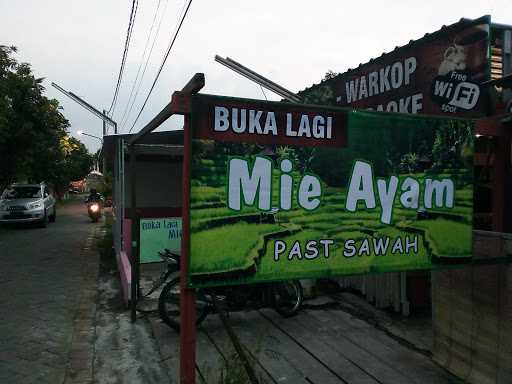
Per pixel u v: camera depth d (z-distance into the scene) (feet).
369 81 25.99
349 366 15.01
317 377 14.17
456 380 14.11
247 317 20.02
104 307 21.77
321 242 10.02
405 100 23.08
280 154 9.62
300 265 9.87
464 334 14.26
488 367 13.30
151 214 35.27
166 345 16.87
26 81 54.24
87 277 28.35
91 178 140.05
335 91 29.55
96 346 16.71
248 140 9.36
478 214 20.06
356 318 19.88
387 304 20.62
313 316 20.12
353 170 10.27
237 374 11.93
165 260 18.99
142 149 31.24
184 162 9.05
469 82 19.63
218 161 9.18
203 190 9.11
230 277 9.36
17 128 53.83
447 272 14.99
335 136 10.07
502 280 12.81
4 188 60.54
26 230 54.19
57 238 46.39
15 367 14.83
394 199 10.68
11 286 25.79
